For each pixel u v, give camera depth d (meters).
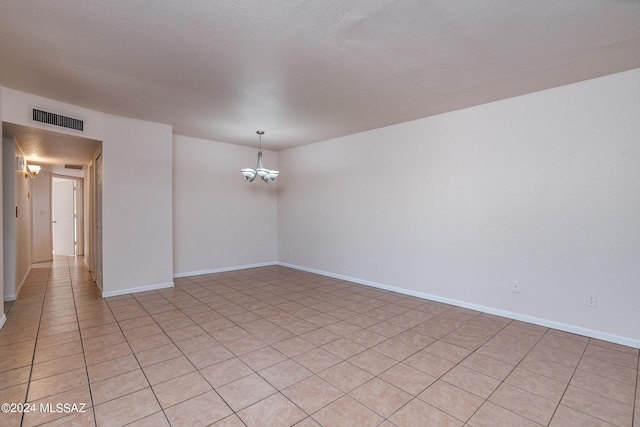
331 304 4.14
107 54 2.61
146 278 4.70
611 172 2.98
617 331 2.96
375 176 5.02
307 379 2.32
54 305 3.99
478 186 3.86
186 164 5.66
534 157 3.43
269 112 4.14
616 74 2.95
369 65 2.80
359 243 5.29
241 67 2.85
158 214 4.78
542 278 3.39
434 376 2.37
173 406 1.99
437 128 4.24
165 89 3.36
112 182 4.34
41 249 7.40
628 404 2.03
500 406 2.01
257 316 3.66
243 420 1.87
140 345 2.86
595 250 3.07
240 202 6.41
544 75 3.00
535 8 2.00
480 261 3.86
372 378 2.33
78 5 1.98
